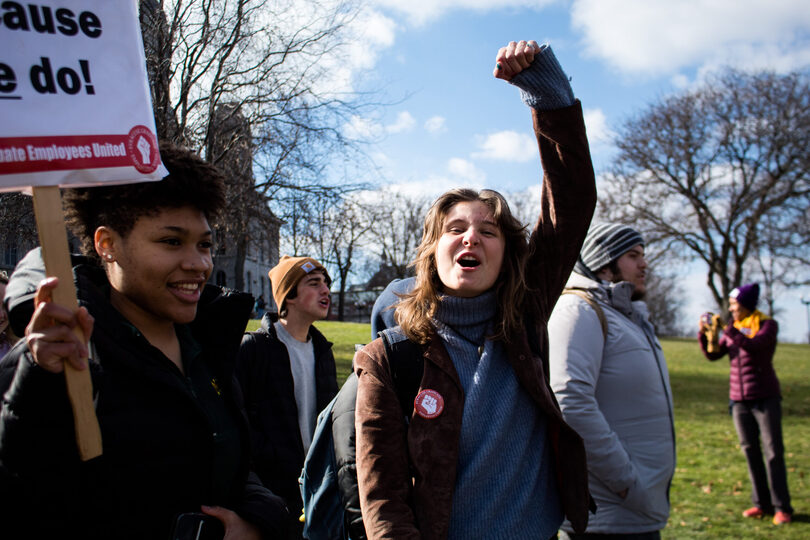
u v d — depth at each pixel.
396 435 1.63
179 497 1.44
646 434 2.62
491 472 1.68
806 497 5.48
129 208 1.43
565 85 1.85
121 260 1.46
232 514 1.51
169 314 1.50
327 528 1.85
